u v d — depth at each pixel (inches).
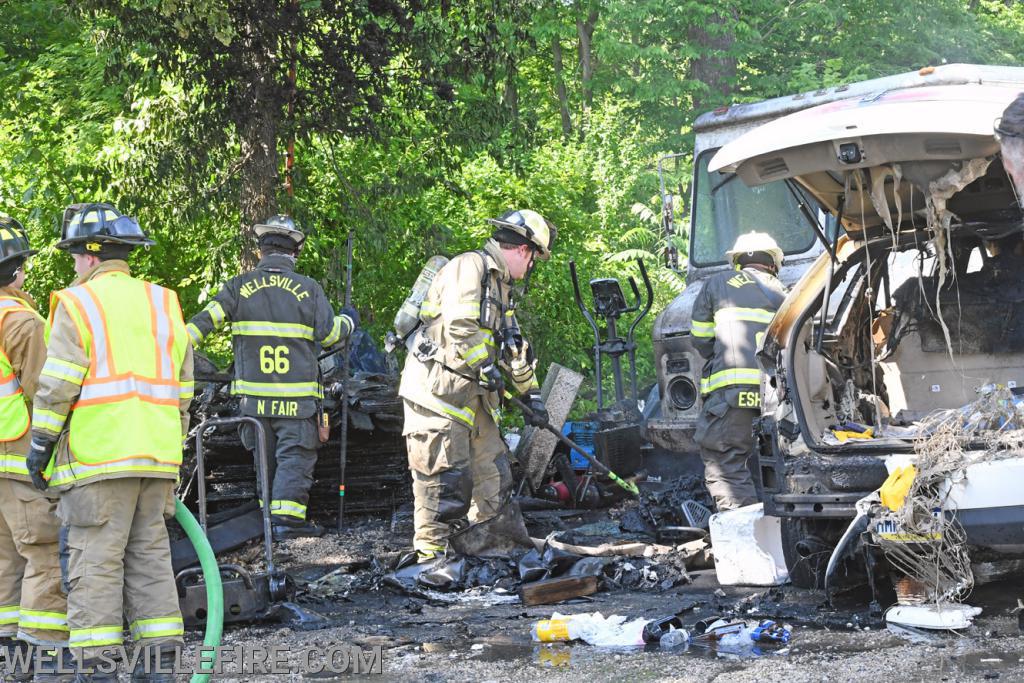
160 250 522.9
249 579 243.1
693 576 282.7
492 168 592.7
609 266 720.3
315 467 370.6
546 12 874.1
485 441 292.7
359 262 522.9
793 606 236.4
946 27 804.6
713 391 310.3
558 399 386.9
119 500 190.9
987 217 247.9
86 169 468.1
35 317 214.5
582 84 958.4
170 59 434.3
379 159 512.1
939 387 269.4
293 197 470.3
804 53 828.6
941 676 179.5
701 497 355.9
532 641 220.8
